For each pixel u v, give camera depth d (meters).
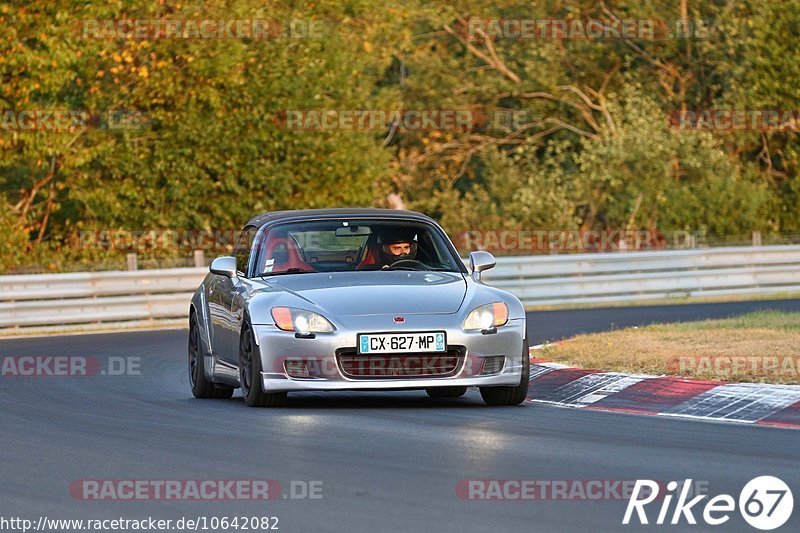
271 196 76.19
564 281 66.88
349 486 18.78
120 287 59.03
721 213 88.44
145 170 74.62
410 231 30.80
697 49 96.31
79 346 46.91
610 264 68.31
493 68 101.44
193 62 73.44
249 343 28.00
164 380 36.09
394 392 32.19
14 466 20.89
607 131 90.19
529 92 99.62
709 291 70.56
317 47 77.31
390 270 29.88
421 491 18.36
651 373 30.88
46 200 80.19
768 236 89.12
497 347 27.30
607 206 89.38
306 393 31.88
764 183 92.25
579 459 20.89
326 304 27.39
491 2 101.56
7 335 55.69
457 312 27.30
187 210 75.12
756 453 21.55
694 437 23.38
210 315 31.52
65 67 71.88
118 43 73.12
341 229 30.55
